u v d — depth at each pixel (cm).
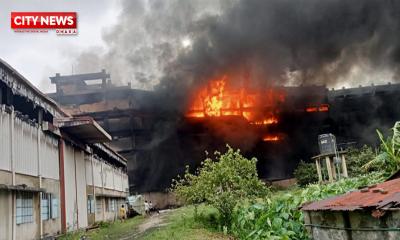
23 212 1503
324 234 718
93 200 2684
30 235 1549
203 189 1678
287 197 1321
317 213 747
